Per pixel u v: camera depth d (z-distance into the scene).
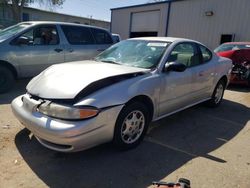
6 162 3.10
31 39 6.36
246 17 14.21
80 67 3.73
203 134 4.31
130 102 3.39
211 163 3.34
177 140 4.00
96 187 2.73
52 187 2.70
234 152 3.70
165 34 18.77
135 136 3.63
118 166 3.15
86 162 3.19
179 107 4.50
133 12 20.95
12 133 3.88
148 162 3.28
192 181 2.92
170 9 18.16
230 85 8.90
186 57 4.61
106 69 3.61
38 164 3.10
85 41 7.39
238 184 2.90
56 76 3.43
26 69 6.34
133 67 3.90
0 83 6.12
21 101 3.57
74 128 2.82
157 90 3.80
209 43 16.19
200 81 4.89
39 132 3.00
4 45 5.95
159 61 4.00
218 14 15.47
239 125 4.84
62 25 6.96
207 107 5.86
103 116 3.02
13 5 29.58
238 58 8.40
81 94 3.03
